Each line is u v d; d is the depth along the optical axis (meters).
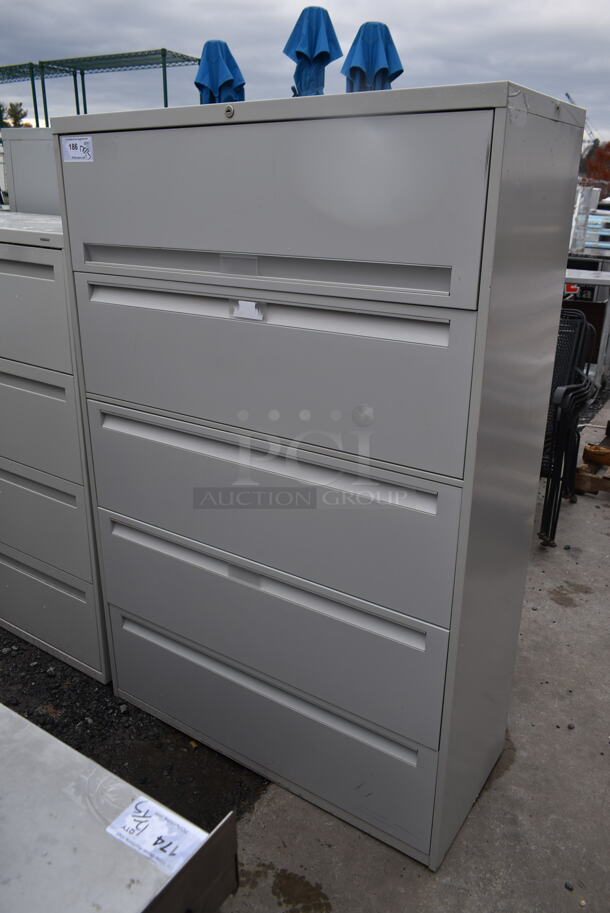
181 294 1.79
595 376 5.78
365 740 1.86
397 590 1.65
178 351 1.83
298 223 1.50
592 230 7.36
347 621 1.77
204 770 2.18
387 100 1.30
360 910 1.73
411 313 1.42
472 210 1.28
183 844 0.84
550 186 1.49
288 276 1.58
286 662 1.94
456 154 1.26
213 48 2.02
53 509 2.40
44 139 3.01
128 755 2.24
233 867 0.93
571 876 1.83
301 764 2.02
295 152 1.45
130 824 0.87
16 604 2.77
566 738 2.34
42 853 0.83
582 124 1.59
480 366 1.37
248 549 1.89
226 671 2.12
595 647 2.84
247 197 1.55
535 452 1.86
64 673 2.64
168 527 2.06
